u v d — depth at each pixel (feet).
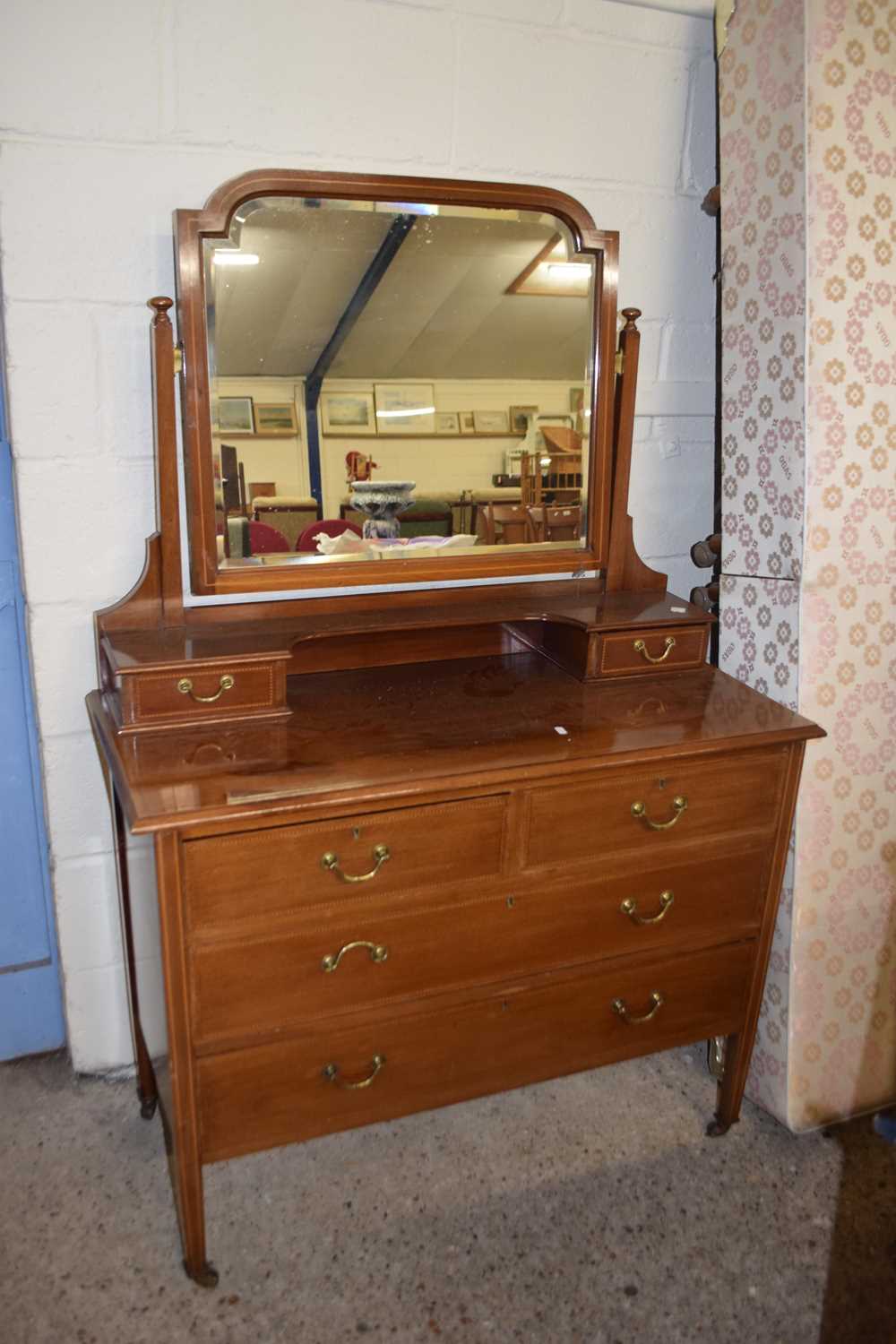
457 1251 5.06
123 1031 6.23
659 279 6.19
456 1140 5.82
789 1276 4.96
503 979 4.91
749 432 5.60
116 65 4.80
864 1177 5.60
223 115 5.05
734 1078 5.74
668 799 4.95
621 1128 5.94
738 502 5.74
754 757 5.08
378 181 5.08
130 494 5.37
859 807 5.73
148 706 4.65
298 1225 5.20
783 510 5.44
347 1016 4.62
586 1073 6.40
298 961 4.42
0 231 4.80
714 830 5.12
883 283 5.27
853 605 5.52
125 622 5.21
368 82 5.27
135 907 5.04
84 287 5.01
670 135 5.99
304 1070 4.62
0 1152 5.64
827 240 5.08
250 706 4.85
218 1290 4.80
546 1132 5.90
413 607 5.80
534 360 5.68
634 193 5.99
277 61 5.08
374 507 5.49
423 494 5.59
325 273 5.14
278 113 5.14
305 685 5.47
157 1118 5.92
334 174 4.99
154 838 3.96
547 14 5.53
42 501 5.21
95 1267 4.92
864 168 5.12
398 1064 4.83
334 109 5.24
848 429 5.31
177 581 5.24
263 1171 5.57
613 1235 5.18
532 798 4.63
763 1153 5.76
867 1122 6.05
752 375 5.53
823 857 5.65
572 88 5.69
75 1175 5.49
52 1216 5.22
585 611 5.68
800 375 5.20
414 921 4.60
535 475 5.83
